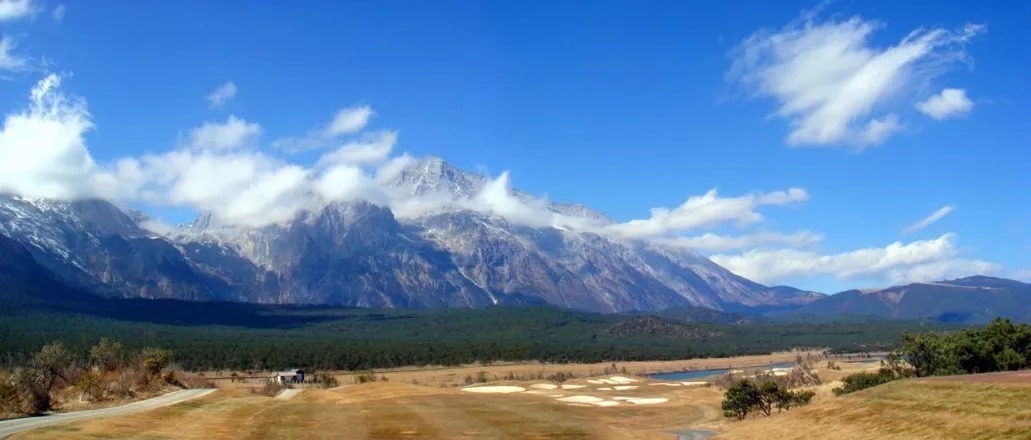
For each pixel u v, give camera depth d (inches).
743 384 3390.7
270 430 1957.4
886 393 1927.9
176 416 2031.3
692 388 5654.5
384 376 6963.6
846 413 1883.6
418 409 2856.8
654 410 4065.0
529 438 2062.0
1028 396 1515.7
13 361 4077.3
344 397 3636.8
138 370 3181.6
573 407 3599.9
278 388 4384.8
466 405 3110.2
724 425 3184.1
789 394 3324.3
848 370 6092.5
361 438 1930.4
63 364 2674.7
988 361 2743.6
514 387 5634.8
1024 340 2701.8
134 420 1822.1
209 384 4035.4
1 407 1968.5
